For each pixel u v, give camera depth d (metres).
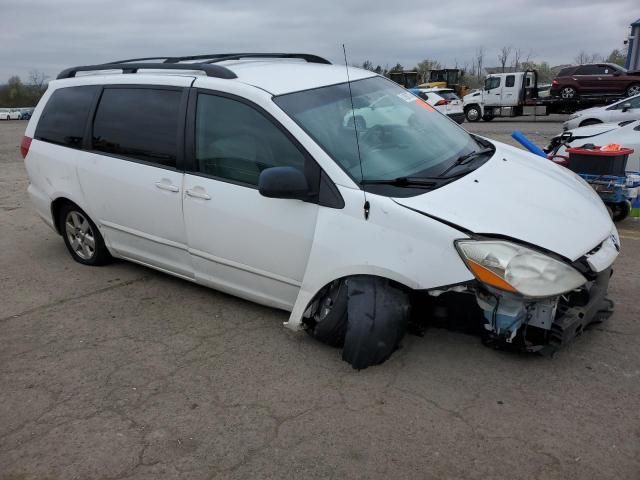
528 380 3.12
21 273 5.23
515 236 2.91
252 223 3.60
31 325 4.13
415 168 3.47
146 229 4.36
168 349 3.68
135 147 4.30
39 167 5.15
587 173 6.17
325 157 3.32
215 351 3.62
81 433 2.88
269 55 4.73
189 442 2.77
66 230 5.30
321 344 3.62
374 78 4.37
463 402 2.96
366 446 2.68
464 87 39.34
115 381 3.34
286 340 3.70
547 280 2.84
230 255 3.82
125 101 4.41
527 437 2.68
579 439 2.65
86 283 4.88
